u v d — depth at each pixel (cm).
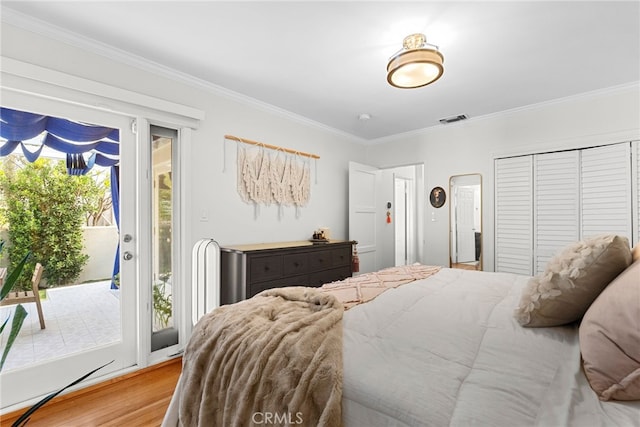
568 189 296
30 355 187
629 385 67
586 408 67
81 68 200
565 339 100
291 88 276
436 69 189
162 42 205
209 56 223
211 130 272
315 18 178
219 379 103
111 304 220
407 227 556
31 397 183
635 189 261
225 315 125
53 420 166
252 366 95
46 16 178
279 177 332
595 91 277
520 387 74
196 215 261
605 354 73
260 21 182
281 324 109
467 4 165
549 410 66
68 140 204
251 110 305
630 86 261
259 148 312
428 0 162
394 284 181
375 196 454
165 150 252
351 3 165
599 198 279
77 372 201
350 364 88
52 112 194
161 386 201
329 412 77
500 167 338
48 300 196
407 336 105
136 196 229
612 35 193
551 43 202
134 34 196
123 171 224
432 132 395
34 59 183
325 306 128
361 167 425
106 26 187
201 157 264
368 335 108
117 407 178
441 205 384
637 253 99
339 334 106
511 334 105
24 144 189
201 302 245
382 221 476
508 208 332
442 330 110
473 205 358
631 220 263
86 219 212
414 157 412
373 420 74
